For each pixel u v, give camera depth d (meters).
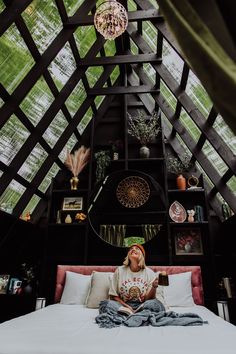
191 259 3.45
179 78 3.44
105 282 2.68
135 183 3.97
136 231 3.72
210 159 3.70
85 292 2.81
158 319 1.66
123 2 3.48
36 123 3.33
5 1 2.28
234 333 1.37
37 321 1.68
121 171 3.92
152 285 2.09
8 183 3.06
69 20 3.00
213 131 3.25
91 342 1.18
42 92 3.21
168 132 4.32
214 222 3.83
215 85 0.36
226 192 3.52
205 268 3.44
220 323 1.69
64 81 3.48
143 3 3.14
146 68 4.20
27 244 3.94
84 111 4.05
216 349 1.08
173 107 3.97
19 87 2.71
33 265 3.81
